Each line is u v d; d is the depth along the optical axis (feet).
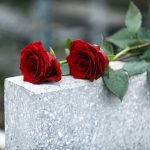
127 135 2.75
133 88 2.72
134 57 3.00
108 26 8.93
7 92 2.57
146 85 2.77
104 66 2.52
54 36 8.36
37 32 8.08
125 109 2.71
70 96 2.47
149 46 3.00
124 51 2.96
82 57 2.58
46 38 8.03
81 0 10.61
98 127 2.61
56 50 7.59
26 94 2.42
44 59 2.45
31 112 2.39
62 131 2.47
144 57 2.94
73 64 2.60
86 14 9.74
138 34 3.05
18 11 8.98
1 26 8.28
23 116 2.46
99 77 2.54
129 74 2.69
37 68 2.46
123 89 2.61
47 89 2.41
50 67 2.47
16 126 2.52
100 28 8.74
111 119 2.66
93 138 2.60
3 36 8.21
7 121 2.60
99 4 8.90
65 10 10.01
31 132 2.41
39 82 2.47
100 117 2.61
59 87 2.45
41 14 8.18
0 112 4.84
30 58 2.49
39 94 2.37
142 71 2.73
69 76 2.61
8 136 2.61
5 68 7.07
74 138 2.52
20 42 8.20
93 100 2.56
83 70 2.58
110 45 2.94
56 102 2.42
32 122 2.40
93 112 2.58
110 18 9.12
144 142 2.84
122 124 2.72
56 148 2.46
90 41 8.60
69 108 2.48
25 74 2.52
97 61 2.52
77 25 9.43
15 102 2.51
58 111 2.44
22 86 2.44
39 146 2.41
